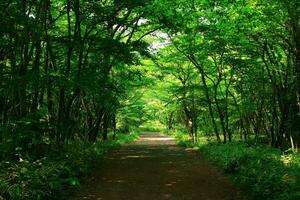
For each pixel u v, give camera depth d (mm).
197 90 29641
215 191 11891
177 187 12594
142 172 15883
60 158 13734
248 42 20000
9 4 13273
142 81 31547
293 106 19141
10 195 8328
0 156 11406
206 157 21047
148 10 17531
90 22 16766
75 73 15711
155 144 35062
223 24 16625
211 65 26750
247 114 29188
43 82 12836
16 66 15320
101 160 19328
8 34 14141
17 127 12156
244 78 25906
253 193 10438
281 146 21109
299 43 16531
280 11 15547
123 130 49375
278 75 21609
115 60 20266
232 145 23469
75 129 24516
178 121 61844
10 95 14070
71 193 11195
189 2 17281
